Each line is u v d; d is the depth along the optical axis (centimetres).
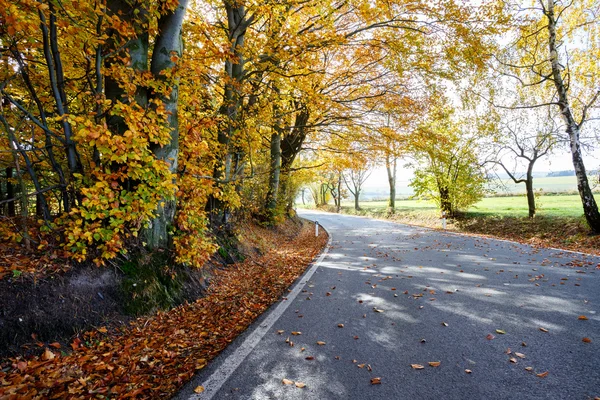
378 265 859
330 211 5428
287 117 1381
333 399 254
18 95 552
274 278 737
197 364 319
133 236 499
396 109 1288
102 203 403
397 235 1669
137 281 454
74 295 372
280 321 441
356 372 297
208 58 634
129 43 486
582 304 471
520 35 1241
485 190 1894
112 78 467
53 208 598
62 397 254
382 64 1178
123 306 417
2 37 399
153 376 296
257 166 1627
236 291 615
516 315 436
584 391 259
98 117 440
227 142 947
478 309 467
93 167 422
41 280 357
